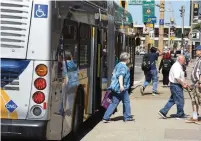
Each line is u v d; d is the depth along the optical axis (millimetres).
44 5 12688
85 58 17297
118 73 19938
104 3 21062
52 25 12797
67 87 14516
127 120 20688
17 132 12734
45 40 12664
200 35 66438
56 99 13375
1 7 12703
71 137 16156
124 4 37438
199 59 20094
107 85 21984
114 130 18469
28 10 12688
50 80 12773
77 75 15938
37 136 12766
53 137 13352
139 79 50031
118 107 25406
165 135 17406
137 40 38844
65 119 14508
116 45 25734
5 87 12727
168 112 23422
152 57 32031
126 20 31312
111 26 23266
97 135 17422
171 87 21109
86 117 17969
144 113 23141
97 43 19562
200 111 23422
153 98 30047
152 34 75938
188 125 19734
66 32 14219
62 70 13820
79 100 16641
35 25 12688
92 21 18109
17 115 12781
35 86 12695
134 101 28312
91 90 18562
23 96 12727
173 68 20938
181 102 21156
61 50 13648
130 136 17219
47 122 12836
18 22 12703
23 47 12680
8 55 12703
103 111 23750
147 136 17219
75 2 15133
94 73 18734
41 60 12672
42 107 12711
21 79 12695
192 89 20625
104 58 21250
